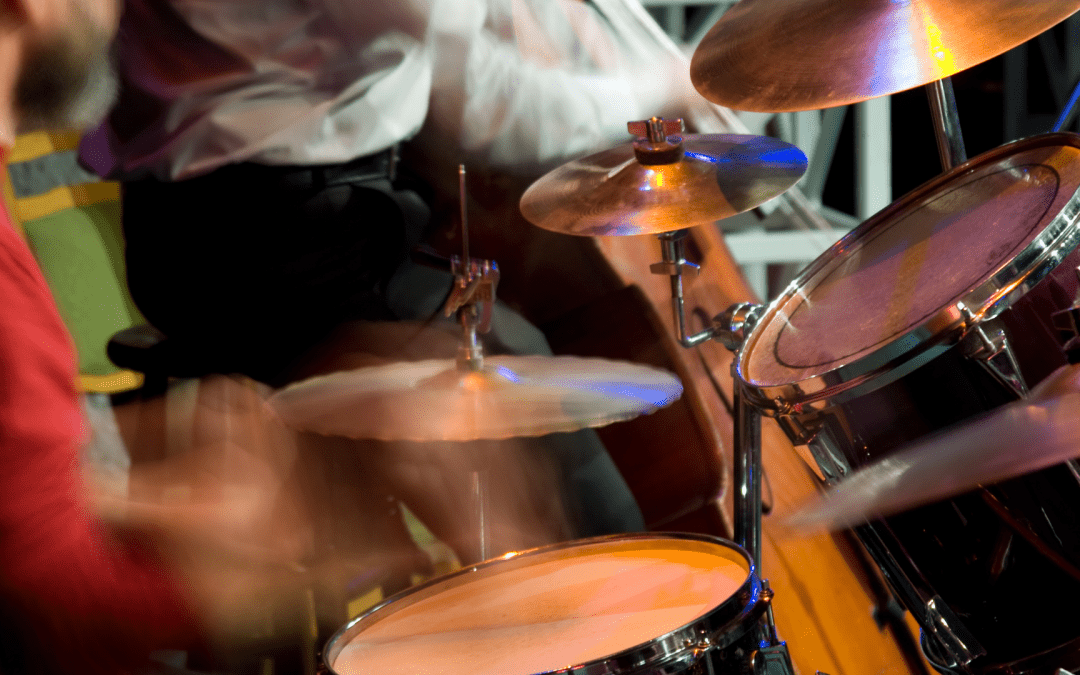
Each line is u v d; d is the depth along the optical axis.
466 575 2.43
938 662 2.35
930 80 2.33
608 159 2.54
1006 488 2.20
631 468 2.97
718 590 2.29
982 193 2.35
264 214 2.67
